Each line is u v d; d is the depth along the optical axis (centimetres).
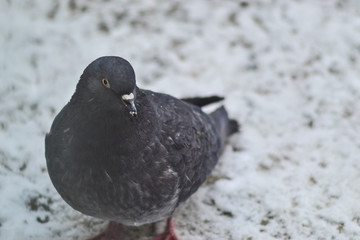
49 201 1005
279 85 1255
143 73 1270
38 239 941
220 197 1024
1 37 1346
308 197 1020
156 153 807
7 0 1437
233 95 1231
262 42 1359
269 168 1078
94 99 764
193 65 1301
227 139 1134
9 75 1252
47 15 1412
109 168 784
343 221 975
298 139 1134
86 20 1398
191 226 980
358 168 1073
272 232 963
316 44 1352
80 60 1299
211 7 1449
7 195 998
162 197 831
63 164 801
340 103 1208
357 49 1340
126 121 770
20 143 1102
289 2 1460
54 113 1172
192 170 880
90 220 985
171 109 874
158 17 1420
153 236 973
